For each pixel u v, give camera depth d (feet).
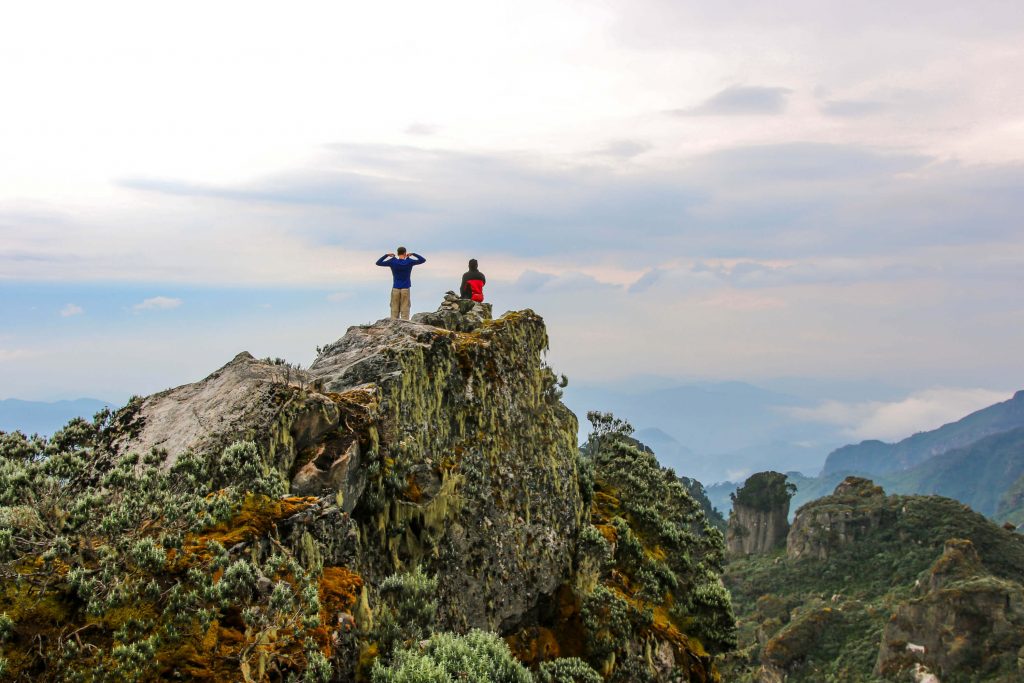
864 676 379.35
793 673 409.49
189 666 29.76
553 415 73.51
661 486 93.35
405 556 48.83
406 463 50.65
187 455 38.63
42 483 35.04
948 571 421.18
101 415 46.24
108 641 29.27
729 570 623.77
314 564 38.04
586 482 77.30
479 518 55.67
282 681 31.45
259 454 42.04
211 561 32.58
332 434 46.32
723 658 91.61
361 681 36.78
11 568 29.84
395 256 75.15
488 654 41.96
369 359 54.75
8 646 27.50
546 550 62.64
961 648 353.31
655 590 73.77
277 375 49.24
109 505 33.81
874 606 449.89
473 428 59.88
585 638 62.49
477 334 66.28
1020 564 494.18
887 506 572.92
